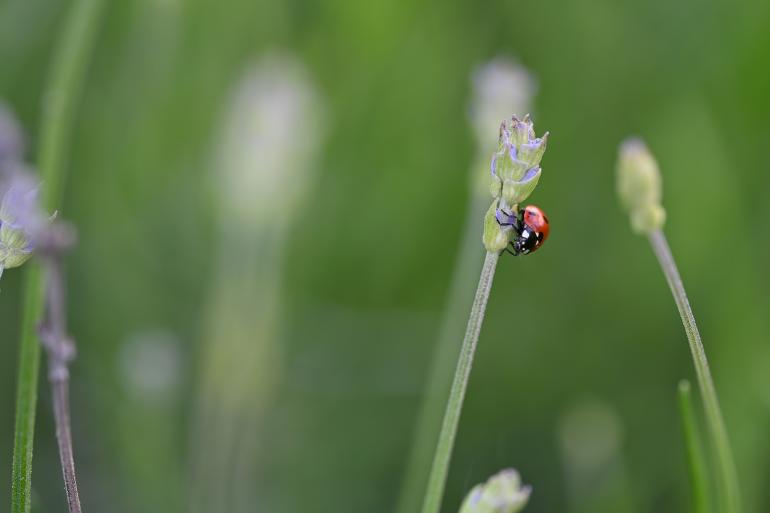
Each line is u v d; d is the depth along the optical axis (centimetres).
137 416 67
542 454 71
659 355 74
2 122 54
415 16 87
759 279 73
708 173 76
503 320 76
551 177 81
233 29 85
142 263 78
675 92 83
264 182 66
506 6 86
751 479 63
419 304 80
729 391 67
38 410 70
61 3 79
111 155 80
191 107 83
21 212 39
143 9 81
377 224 81
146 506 66
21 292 72
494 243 39
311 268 80
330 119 82
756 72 79
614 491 63
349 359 77
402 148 84
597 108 83
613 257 78
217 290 67
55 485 68
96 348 73
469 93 85
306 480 71
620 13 85
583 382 74
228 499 67
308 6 88
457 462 71
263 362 67
